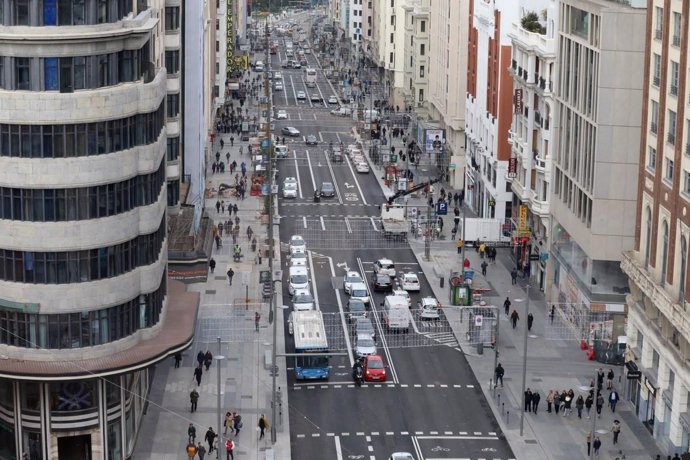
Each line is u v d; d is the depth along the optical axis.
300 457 121.38
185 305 127.81
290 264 192.12
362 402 136.75
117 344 112.12
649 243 129.88
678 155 118.62
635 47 143.25
